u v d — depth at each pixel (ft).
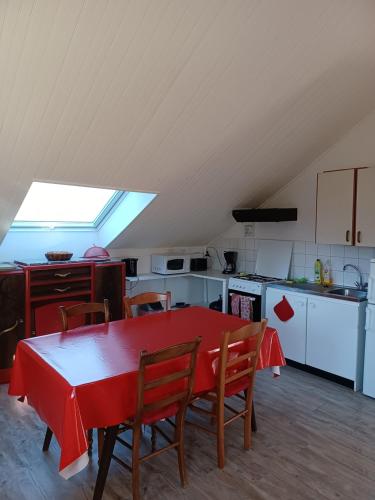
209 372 7.50
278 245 15.29
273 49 8.38
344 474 7.42
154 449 8.15
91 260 13.66
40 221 13.74
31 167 9.50
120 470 7.48
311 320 12.17
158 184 11.93
